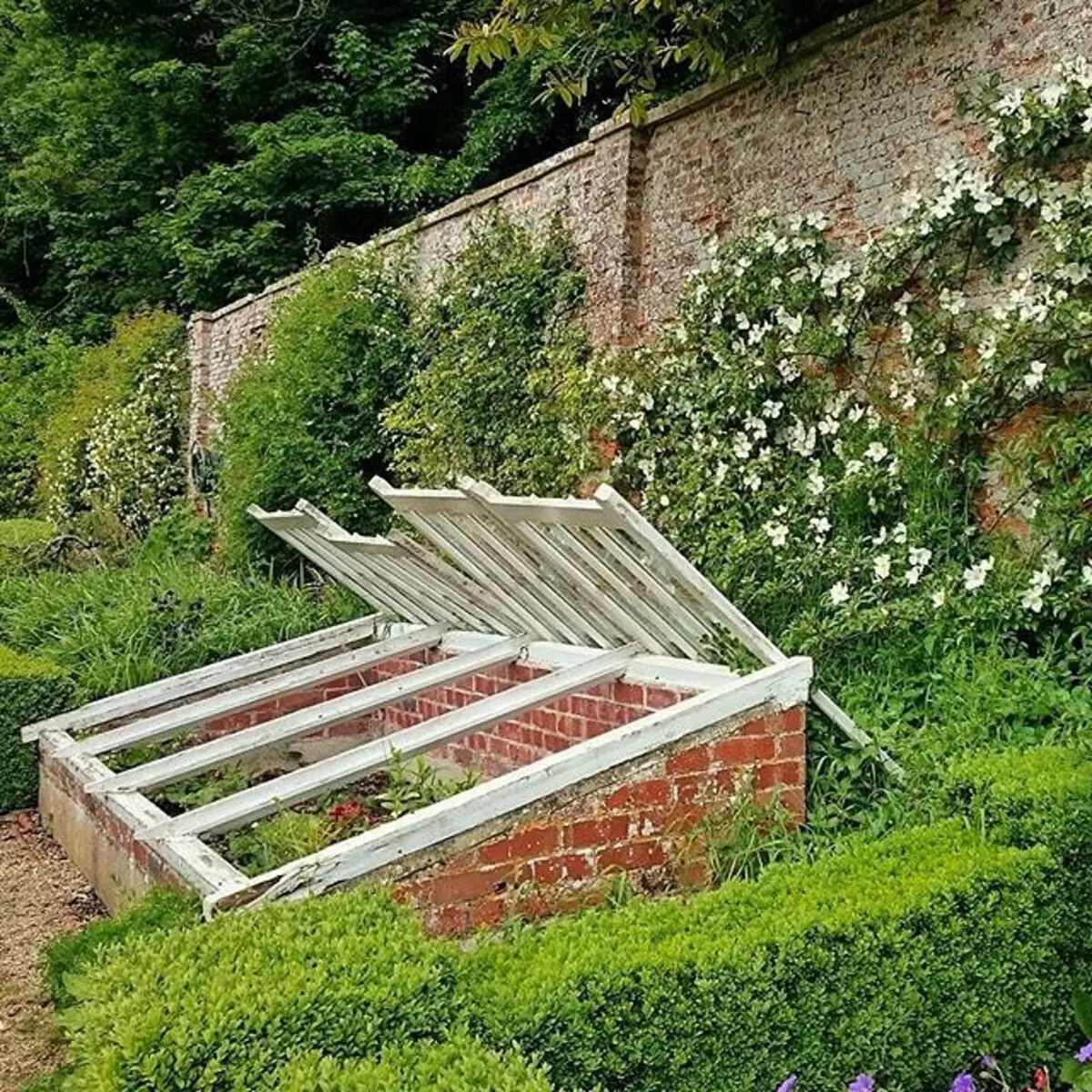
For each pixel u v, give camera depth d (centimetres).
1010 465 471
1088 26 465
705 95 650
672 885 380
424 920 341
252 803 436
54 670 702
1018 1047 315
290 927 268
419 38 1588
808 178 590
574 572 499
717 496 590
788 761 407
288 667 715
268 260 1554
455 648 686
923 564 482
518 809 358
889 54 547
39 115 2030
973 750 391
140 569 1034
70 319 2061
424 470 852
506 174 1468
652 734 382
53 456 1597
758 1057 279
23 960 460
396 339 957
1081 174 464
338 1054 232
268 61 1611
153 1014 226
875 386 542
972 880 310
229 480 1066
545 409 742
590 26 584
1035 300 462
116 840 496
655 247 697
